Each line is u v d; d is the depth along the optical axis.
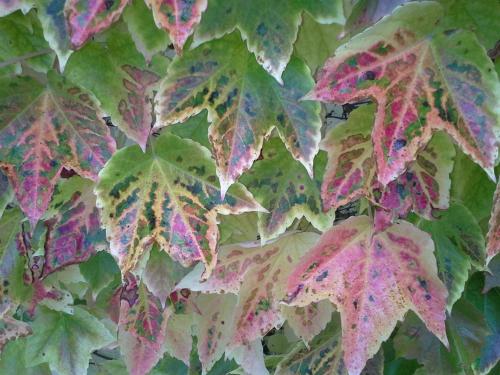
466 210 0.39
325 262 0.37
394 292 0.37
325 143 0.35
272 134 0.39
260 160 0.39
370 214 0.38
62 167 0.36
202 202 0.37
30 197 0.36
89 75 0.35
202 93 0.34
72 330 0.52
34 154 0.35
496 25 0.30
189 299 0.47
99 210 0.37
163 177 0.37
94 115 0.35
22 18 0.34
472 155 0.31
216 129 0.34
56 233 0.40
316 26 0.35
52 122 0.35
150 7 0.30
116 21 0.33
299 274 0.37
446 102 0.31
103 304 0.52
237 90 0.34
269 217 0.40
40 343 0.52
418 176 0.36
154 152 0.37
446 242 0.41
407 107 0.31
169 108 0.34
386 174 0.31
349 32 0.32
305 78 0.34
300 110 0.34
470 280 0.45
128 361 0.50
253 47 0.32
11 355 0.53
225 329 0.47
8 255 0.45
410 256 0.37
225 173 0.34
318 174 0.40
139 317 0.48
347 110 0.41
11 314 0.46
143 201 0.37
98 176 0.36
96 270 0.48
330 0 0.32
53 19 0.32
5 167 0.35
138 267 0.41
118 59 0.35
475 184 0.40
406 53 0.31
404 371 0.49
